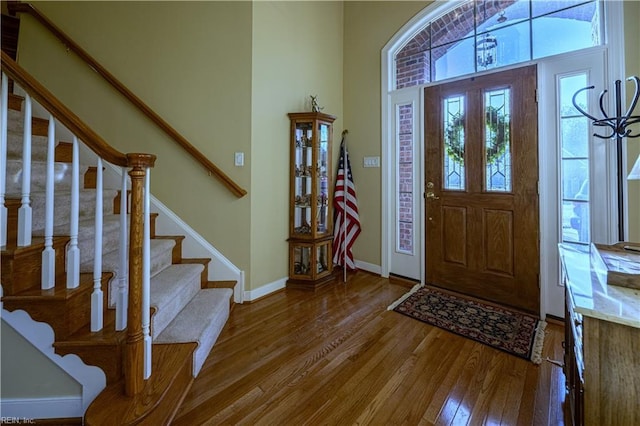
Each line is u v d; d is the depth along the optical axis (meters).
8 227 1.39
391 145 3.28
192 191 2.66
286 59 2.94
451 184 2.88
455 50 2.88
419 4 3.04
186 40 2.64
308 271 3.07
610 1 2.05
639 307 0.85
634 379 0.82
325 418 1.37
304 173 3.04
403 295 2.81
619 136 1.73
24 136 1.30
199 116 2.65
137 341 1.31
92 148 1.31
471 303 2.61
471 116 2.71
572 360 1.33
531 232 2.41
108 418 1.18
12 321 1.30
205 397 1.50
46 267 1.35
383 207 3.34
